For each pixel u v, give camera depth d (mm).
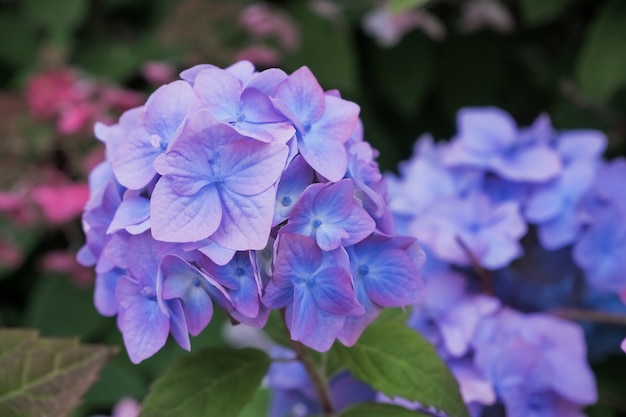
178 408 605
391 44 1181
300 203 543
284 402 731
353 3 1207
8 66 1197
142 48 1124
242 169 544
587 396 679
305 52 1146
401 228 750
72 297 1030
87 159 964
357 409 624
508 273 739
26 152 993
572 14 1127
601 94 896
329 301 556
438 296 703
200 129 541
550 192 729
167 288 552
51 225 998
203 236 539
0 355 628
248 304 547
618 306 728
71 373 629
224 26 1099
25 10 1159
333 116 568
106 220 582
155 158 556
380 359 613
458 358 690
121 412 806
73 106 975
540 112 1194
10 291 1159
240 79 576
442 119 1239
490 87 1195
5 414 618
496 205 740
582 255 712
